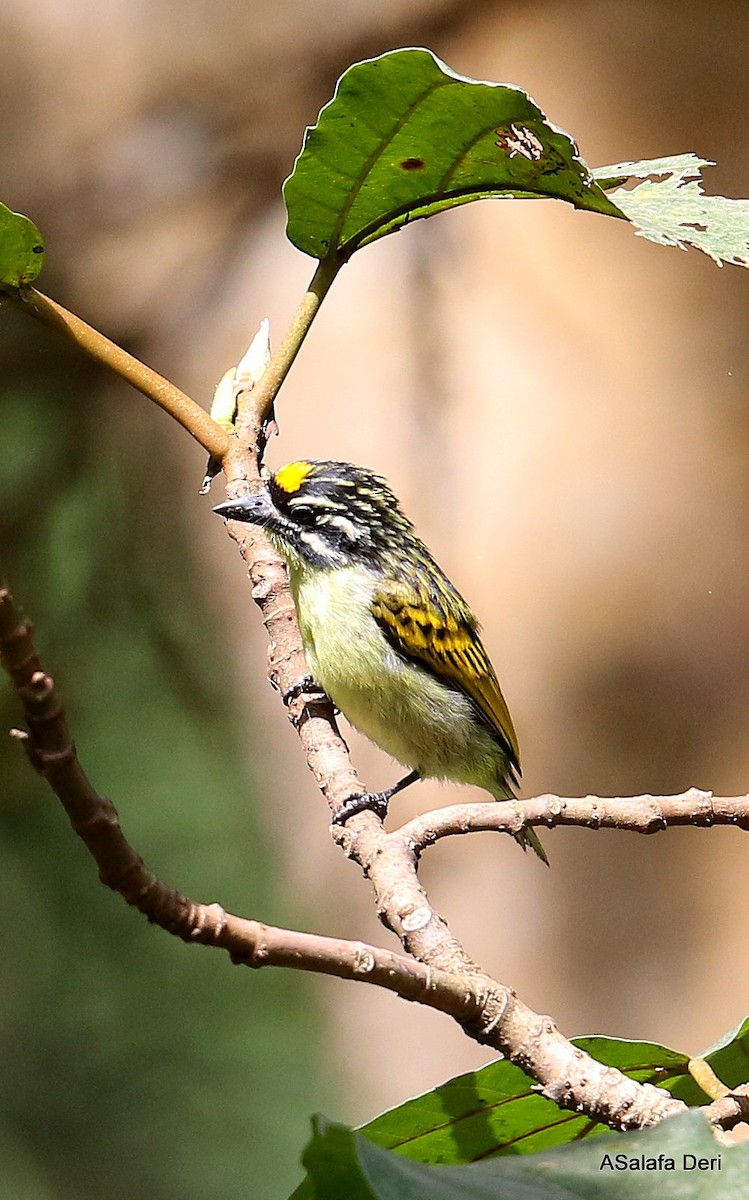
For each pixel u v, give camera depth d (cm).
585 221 1261
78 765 316
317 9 1480
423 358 1275
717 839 1173
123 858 322
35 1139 1282
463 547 1223
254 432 641
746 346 1218
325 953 356
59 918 1380
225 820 1415
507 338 1265
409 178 568
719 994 1140
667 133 1268
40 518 1574
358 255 1329
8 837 1388
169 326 1523
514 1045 402
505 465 1233
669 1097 400
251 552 675
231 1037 1337
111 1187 1267
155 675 1515
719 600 1188
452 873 1201
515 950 1177
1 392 1587
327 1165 308
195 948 1374
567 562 1210
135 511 1570
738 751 1169
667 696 1185
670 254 1248
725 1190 270
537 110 491
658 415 1221
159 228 1538
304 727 614
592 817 504
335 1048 1307
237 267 1496
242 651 1480
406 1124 437
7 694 1364
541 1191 270
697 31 1284
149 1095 1309
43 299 580
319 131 539
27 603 1539
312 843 1373
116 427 1578
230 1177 1275
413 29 1413
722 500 1201
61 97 1557
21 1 1553
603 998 1155
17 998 1337
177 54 1530
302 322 642
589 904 1176
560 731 1195
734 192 1245
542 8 1334
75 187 1553
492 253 1287
